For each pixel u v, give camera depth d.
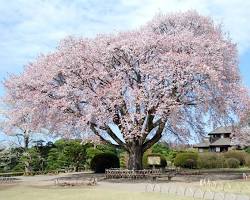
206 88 27.84
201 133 30.58
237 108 29.39
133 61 27.95
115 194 18.47
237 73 30.20
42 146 39.59
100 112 26.50
